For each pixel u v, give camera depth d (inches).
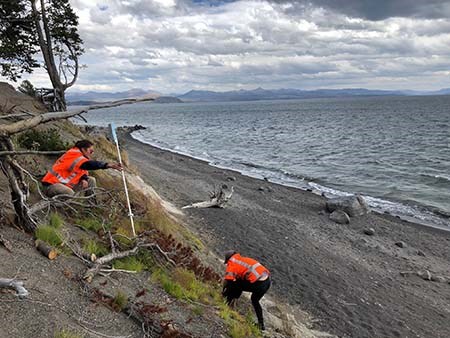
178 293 272.1
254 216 703.7
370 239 629.3
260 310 304.0
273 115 5319.9
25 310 178.9
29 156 401.1
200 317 259.6
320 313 387.9
